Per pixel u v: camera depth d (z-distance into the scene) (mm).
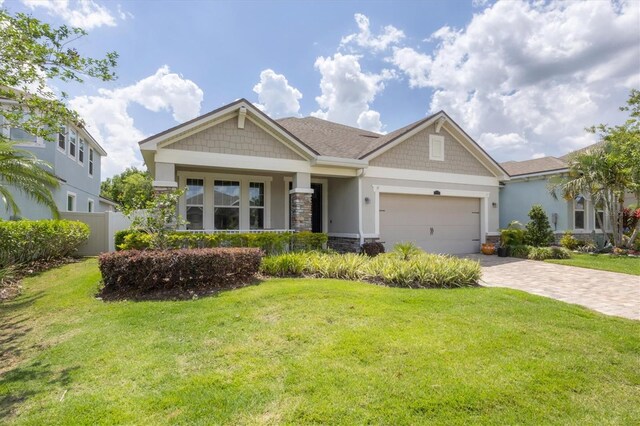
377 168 13805
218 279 7434
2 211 12930
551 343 4543
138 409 3150
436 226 15250
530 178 18250
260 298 6305
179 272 7125
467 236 16031
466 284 8266
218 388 3479
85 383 3646
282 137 12008
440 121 14875
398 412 3064
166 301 6430
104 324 5344
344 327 4969
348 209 14133
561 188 16594
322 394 3332
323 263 9031
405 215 14555
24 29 5957
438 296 6785
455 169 15562
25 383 3688
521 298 6824
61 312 6121
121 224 15703
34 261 10797
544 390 3432
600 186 15508
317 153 12477
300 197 12445
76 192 18531
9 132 13398
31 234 10344
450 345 4395
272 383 3553
